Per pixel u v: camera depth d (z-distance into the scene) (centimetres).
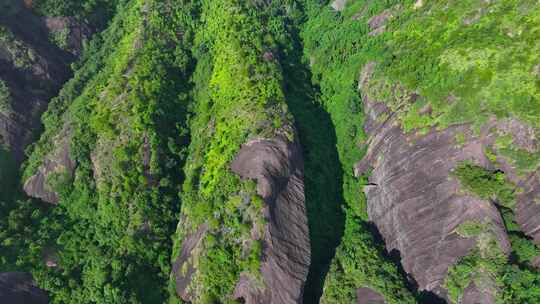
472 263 5112
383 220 6222
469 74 5791
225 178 6144
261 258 5544
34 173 7100
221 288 5544
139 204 6469
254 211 5762
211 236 5759
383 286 5372
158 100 7344
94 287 5912
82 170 6962
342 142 7250
